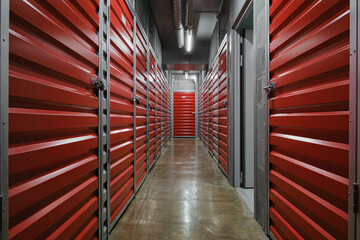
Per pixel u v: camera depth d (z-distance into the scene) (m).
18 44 0.77
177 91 9.95
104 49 1.53
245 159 2.74
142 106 2.94
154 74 4.04
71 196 1.11
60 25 1.03
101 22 1.46
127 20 2.10
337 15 0.95
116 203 1.79
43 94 0.90
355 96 0.83
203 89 7.11
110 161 1.67
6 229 0.72
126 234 1.65
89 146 1.30
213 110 4.76
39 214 0.89
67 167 1.09
